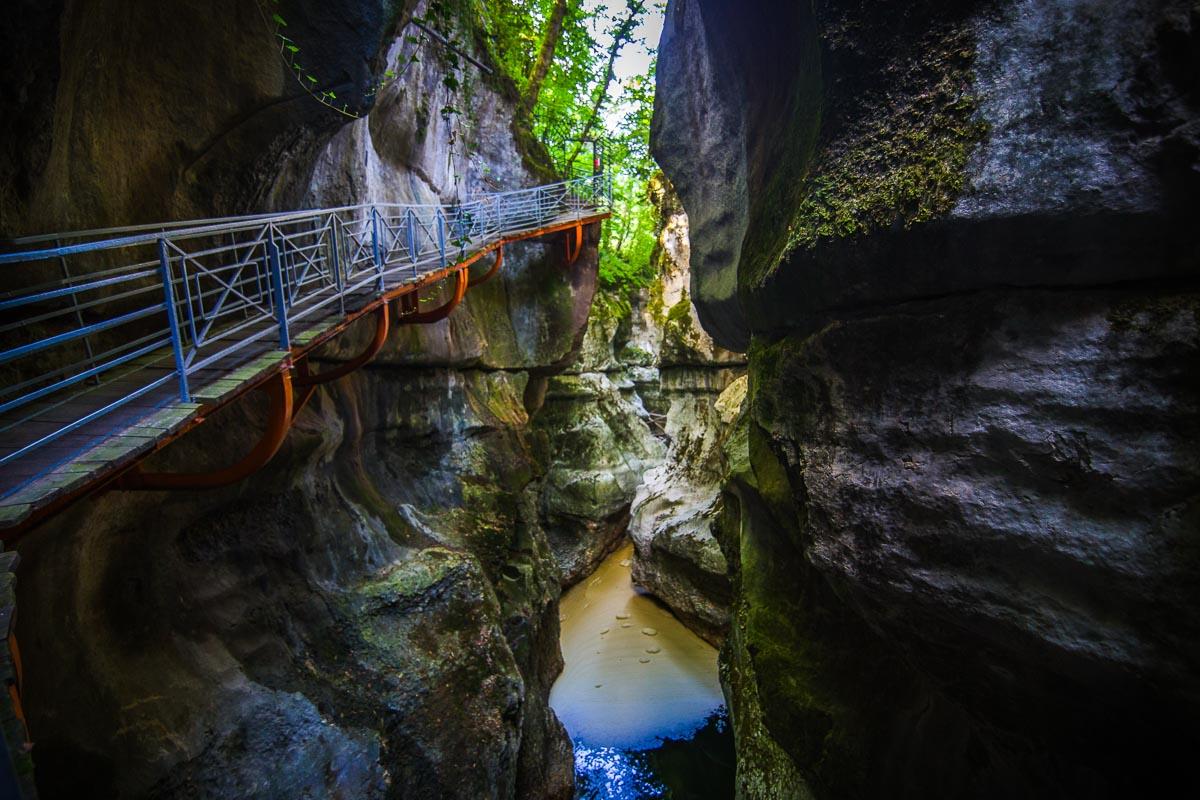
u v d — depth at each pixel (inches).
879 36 113.0
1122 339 85.5
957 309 103.1
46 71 119.3
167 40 171.9
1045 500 91.9
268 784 181.5
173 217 190.4
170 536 193.8
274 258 163.3
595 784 389.7
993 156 94.0
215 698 184.5
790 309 140.5
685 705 463.8
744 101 224.2
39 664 143.2
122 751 153.2
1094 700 95.3
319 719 206.7
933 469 106.1
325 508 269.1
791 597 219.8
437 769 229.3
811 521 134.0
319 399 266.5
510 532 390.3
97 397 131.6
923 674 131.6
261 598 222.4
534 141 541.0
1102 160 85.0
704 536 542.3
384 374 333.1
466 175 449.7
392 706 231.3
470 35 439.2
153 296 179.3
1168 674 80.8
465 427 403.9
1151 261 83.5
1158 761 95.9
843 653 189.8
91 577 164.7
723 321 291.4
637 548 657.0
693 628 570.9
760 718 257.0
